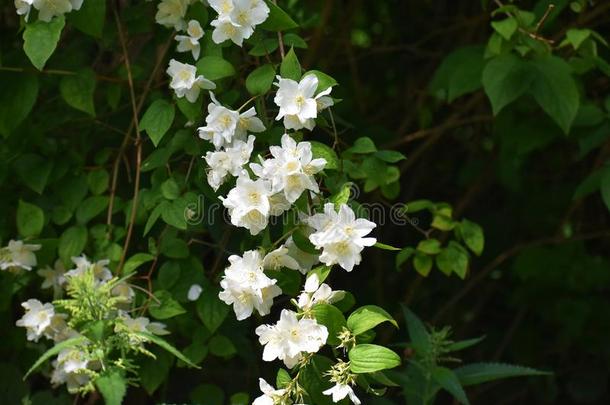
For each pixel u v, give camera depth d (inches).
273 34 129.2
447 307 191.0
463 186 206.5
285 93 108.2
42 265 132.8
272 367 158.4
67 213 134.5
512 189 193.9
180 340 140.4
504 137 166.1
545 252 193.2
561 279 195.0
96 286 122.1
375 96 206.4
